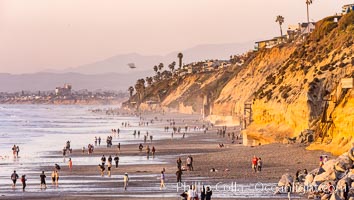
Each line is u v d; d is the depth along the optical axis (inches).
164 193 3964.1
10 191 4252.0
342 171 3732.8
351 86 5743.1
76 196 3892.7
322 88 6845.5
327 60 7485.2
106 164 6304.1
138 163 6348.4
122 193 3998.5
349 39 7711.6
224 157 6250.0
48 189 4333.2
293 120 7140.8
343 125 5595.5
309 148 6033.5
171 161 6510.8
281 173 4849.9
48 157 7440.9
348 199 3154.5
